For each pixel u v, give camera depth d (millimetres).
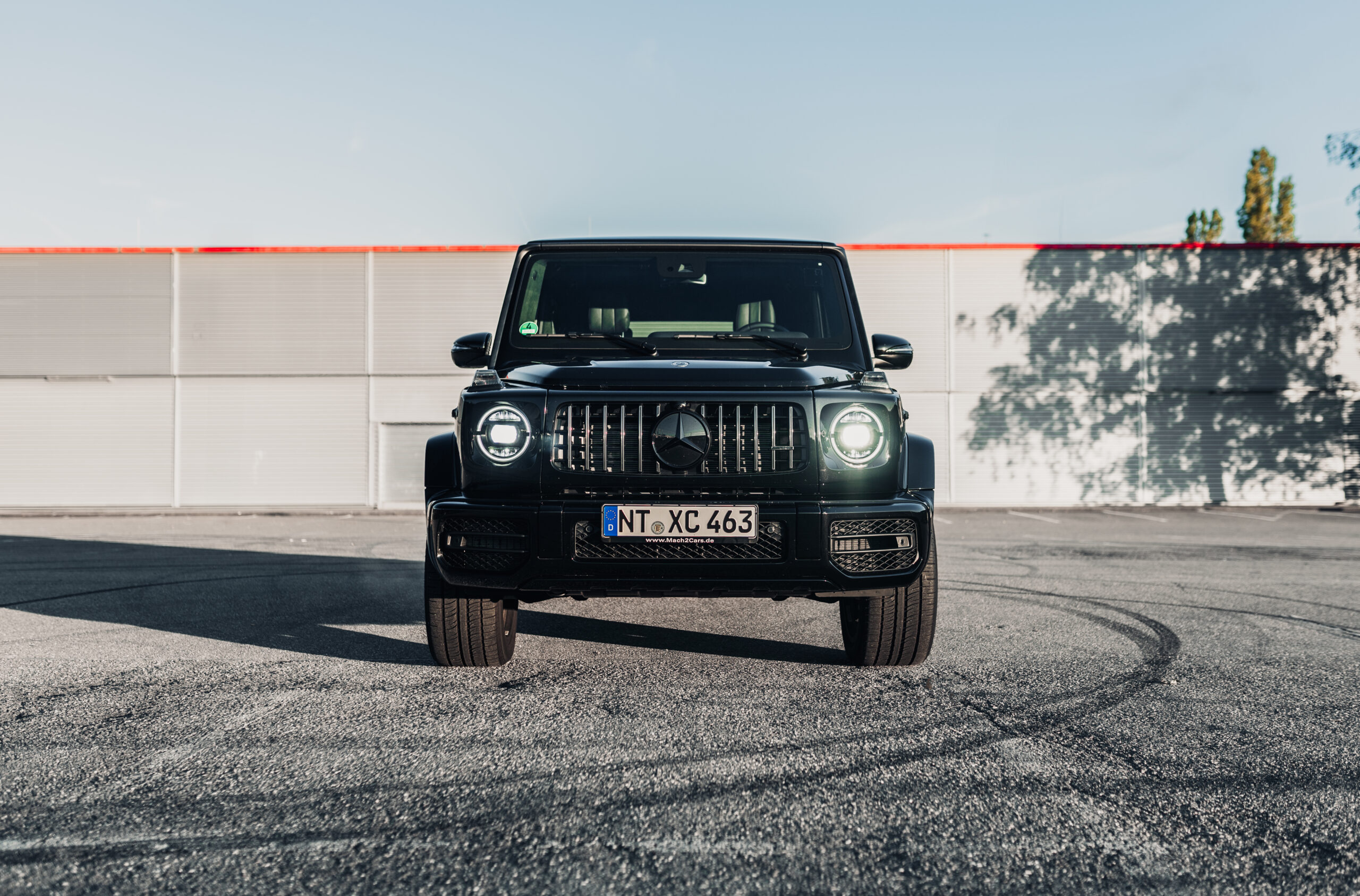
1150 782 2674
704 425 3482
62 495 20141
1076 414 20234
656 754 2914
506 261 20141
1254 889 2031
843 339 4496
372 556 9133
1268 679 3928
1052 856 2189
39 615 5512
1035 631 5031
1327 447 20391
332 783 2646
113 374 20141
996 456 20172
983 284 20188
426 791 2586
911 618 3898
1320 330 20359
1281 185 64625
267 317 20156
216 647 4535
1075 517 16891
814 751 2943
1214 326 20344
